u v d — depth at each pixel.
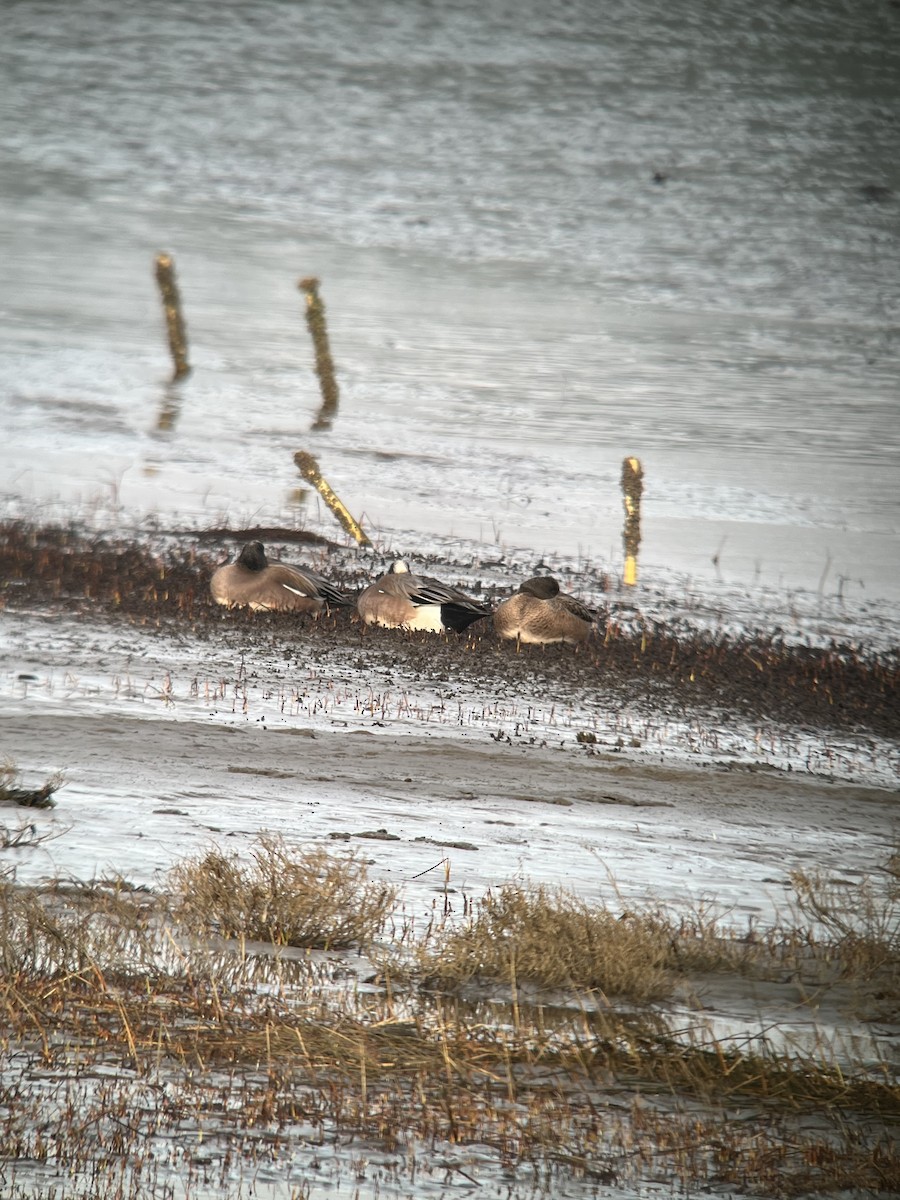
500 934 13.58
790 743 26.48
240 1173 9.00
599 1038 11.72
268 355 67.00
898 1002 13.32
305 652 29.38
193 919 13.70
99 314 73.56
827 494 49.56
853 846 19.88
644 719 27.02
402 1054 11.20
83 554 35.97
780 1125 10.55
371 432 54.25
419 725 24.81
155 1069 10.49
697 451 54.56
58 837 16.12
